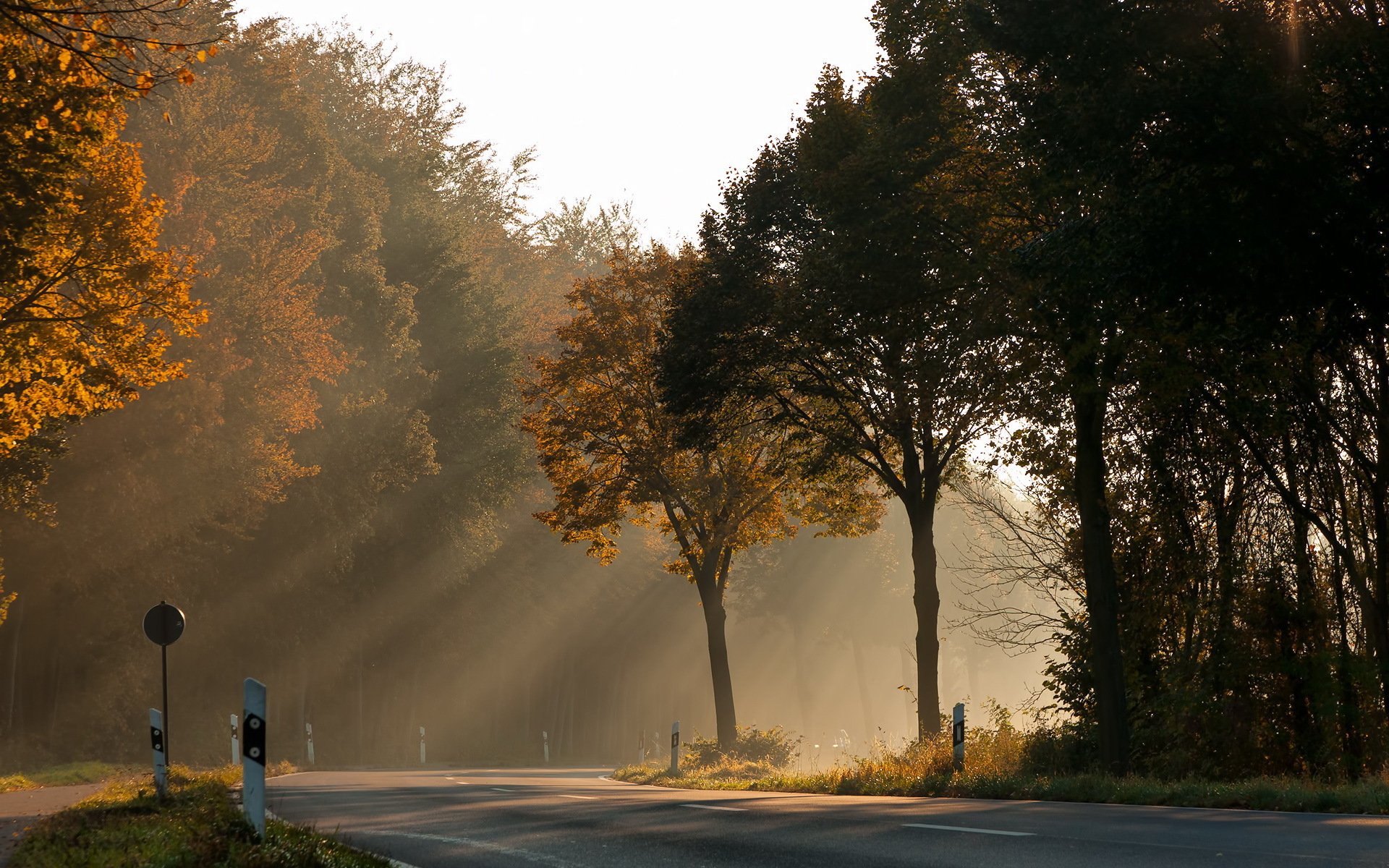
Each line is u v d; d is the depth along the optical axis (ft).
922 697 290.56
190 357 371.15
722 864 93.25
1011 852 93.30
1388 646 211.82
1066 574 252.01
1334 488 216.13
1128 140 170.19
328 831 123.95
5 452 240.94
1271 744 213.66
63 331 219.00
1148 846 93.97
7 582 387.55
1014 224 225.76
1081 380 196.24
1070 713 244.42
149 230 224.33
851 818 127.54
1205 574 226.38
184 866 85.97
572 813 146.00
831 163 250.57
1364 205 160.97
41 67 172.65
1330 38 161.58
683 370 303.27
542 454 390.63
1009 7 172.86
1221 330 177.47
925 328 238.07
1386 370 207.92
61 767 333.21
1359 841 95.71
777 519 389.60
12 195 183.83
